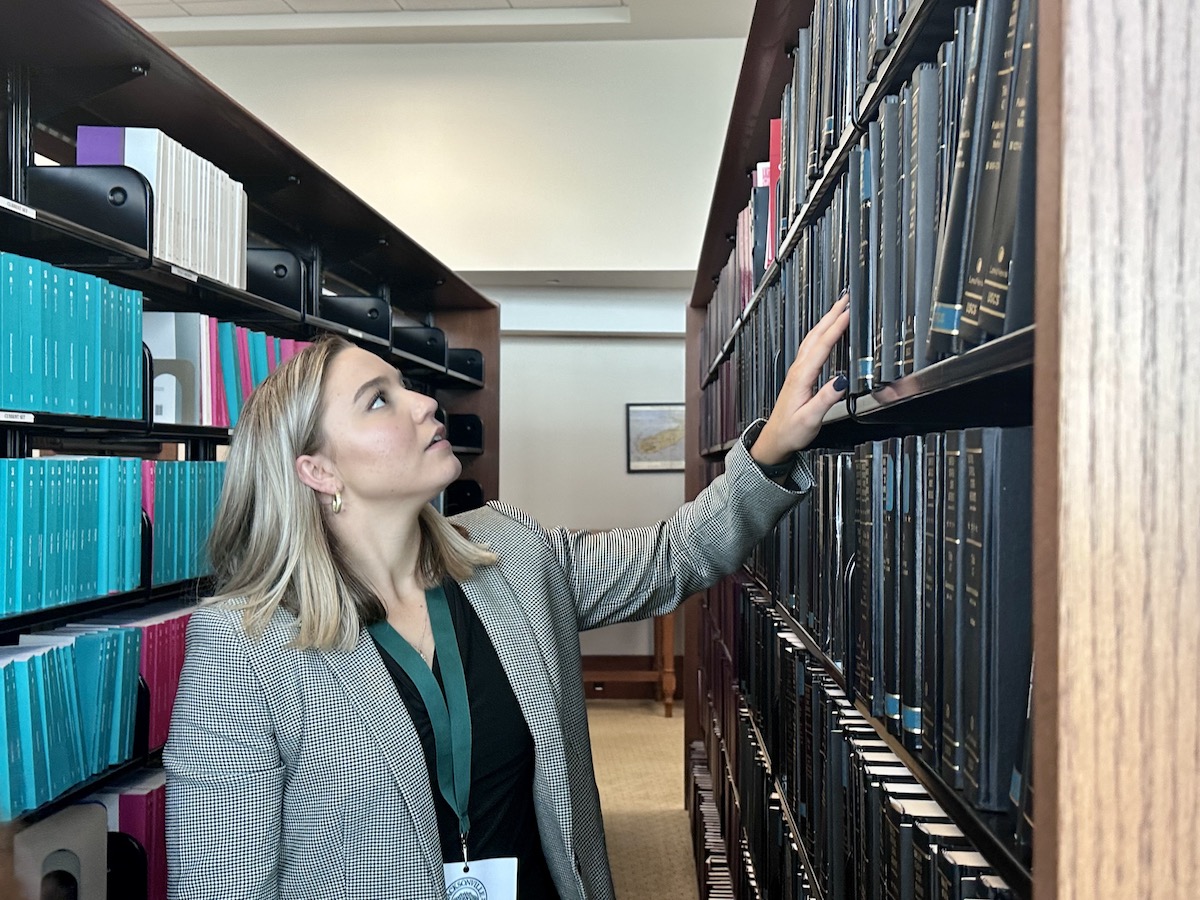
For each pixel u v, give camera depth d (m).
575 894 1.35
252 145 3.03
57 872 1.84
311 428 1.31
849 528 1.36
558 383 7.28
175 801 1.22
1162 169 0.49
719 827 3.40
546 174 5.63
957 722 0.85
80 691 2.17
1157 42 0.49
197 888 1.19
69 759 2.09
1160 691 0.48
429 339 5.46
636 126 5.61
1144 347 0.49
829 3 1.47
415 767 1.25
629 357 7.29
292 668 1.24
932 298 0.92
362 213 3.85
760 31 1.94
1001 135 0.72
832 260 1.46
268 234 4.00
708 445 4.41
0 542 1.90
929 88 0.94
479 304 6.13
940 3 0.90
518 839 1.37
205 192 2.63
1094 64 0.49
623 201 5.62
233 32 5.47
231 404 2.92
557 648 1.49
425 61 5.66
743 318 2.72
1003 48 0.73
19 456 2.32
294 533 1.29
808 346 1.41
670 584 1.66
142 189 2.27
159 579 2.47
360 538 1.36
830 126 1.45
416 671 1.32
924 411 1.13
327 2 5.26
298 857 1.26
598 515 7.27
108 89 2.36
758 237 2.50
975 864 0.86
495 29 5.44
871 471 1.18
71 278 2.09
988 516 0.78
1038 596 0.51
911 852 1.03
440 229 5.65
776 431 1.47
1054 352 0.49
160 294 2.93
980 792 0.79
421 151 5.66
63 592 2.09
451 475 1.38
